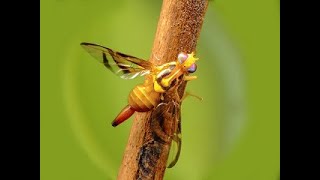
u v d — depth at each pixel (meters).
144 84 0.09
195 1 0.09
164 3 0.09
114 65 0.09
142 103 0.09
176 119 0.09
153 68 0.09
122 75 0.09
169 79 0.09
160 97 0.09
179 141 0.09
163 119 0.09
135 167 0.09
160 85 0.09
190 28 0.09
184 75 0.09
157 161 0.09
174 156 0.09
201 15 0.09
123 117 0.09
